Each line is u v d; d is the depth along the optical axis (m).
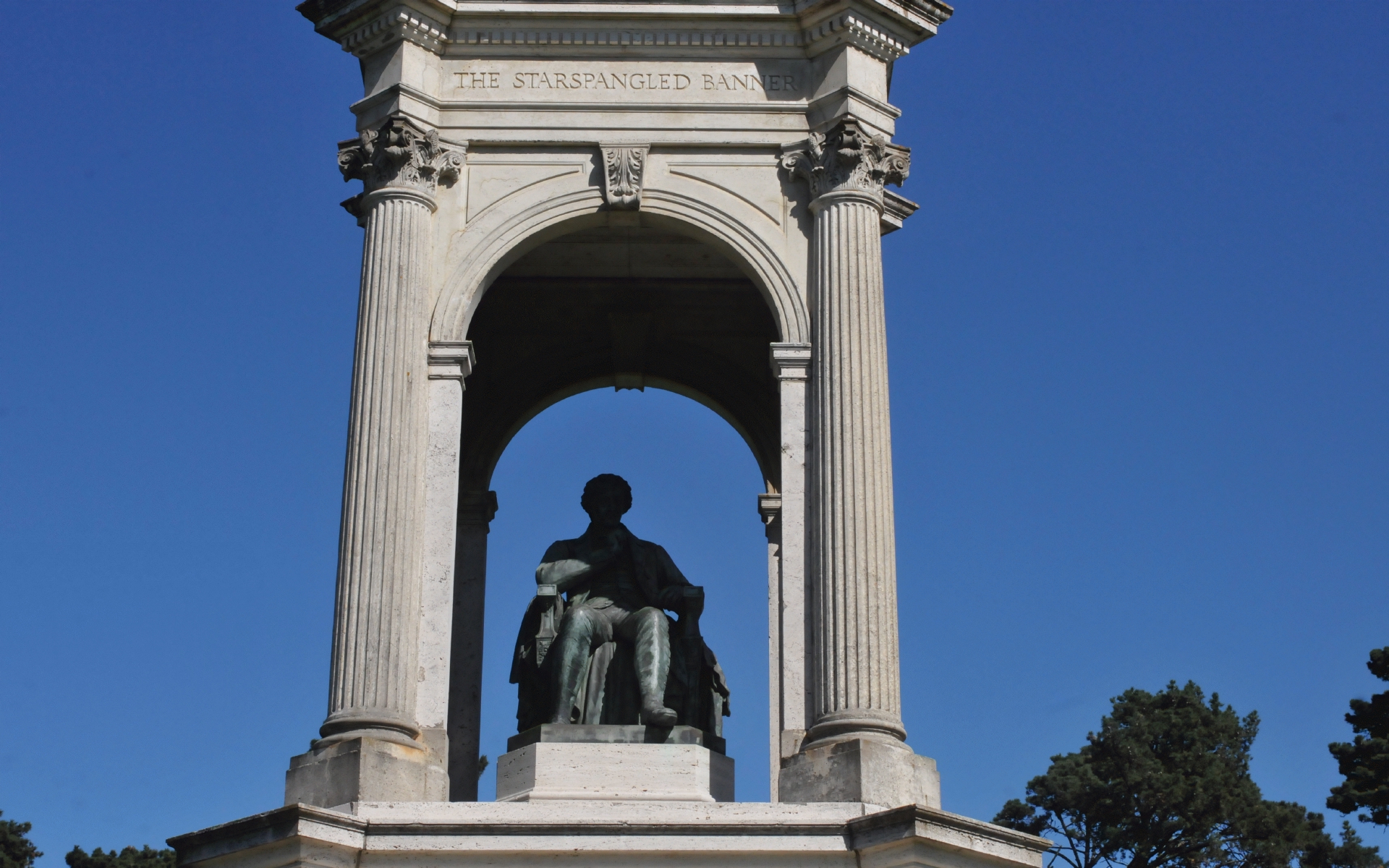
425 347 19.42
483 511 22.61
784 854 16.86
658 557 20.47
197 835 17.05
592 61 20.52
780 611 18.61
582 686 19.45
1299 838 58.44
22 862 50.00
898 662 18.38
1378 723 46.38
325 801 17.41
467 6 20.50
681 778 18.47
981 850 16.92
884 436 19.03
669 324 23.23
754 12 20.50
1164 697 61.62
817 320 19.48
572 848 16.78
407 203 19.75
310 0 20.77
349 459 18.88
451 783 21.30
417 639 18.48
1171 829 58.12
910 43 20.84
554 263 22.56
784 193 20.09
